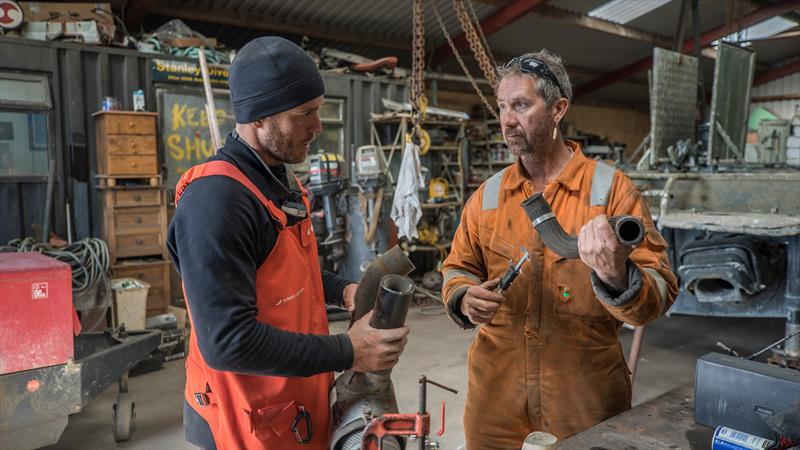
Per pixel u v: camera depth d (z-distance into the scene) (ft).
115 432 9.01
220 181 3.12
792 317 10.37
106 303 12.53
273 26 24.43
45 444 7.55
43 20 15.02
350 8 24.97
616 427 3.80
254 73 3.16
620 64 39.91
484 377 4.79
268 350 2.95
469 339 14.38
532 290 4.51
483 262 5.05
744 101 14.53
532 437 3.24
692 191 11.88
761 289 10.34
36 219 14.92
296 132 3.30
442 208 21.20
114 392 11.15
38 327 7.32
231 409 3.43
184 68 16.55
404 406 10.09
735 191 11.34
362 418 3.44
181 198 3.19
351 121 20.31
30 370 7.30
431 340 14.29
